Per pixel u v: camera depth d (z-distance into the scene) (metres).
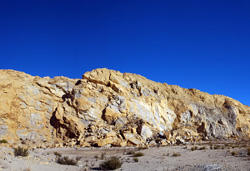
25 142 31.34
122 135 33.97
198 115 51.97
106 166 13.83
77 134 35.25
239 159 15.48
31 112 36.28
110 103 41.47
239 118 57.78
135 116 40.97
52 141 34.50
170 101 53.16
